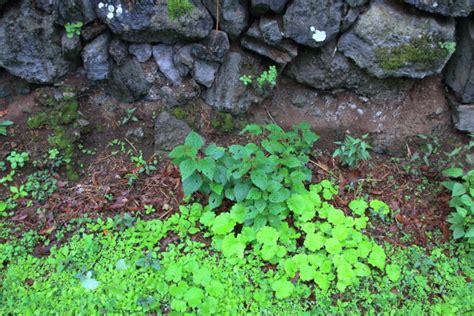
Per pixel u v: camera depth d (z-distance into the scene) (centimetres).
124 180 173
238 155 150
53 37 171
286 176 157
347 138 181
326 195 165
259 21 172
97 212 162
